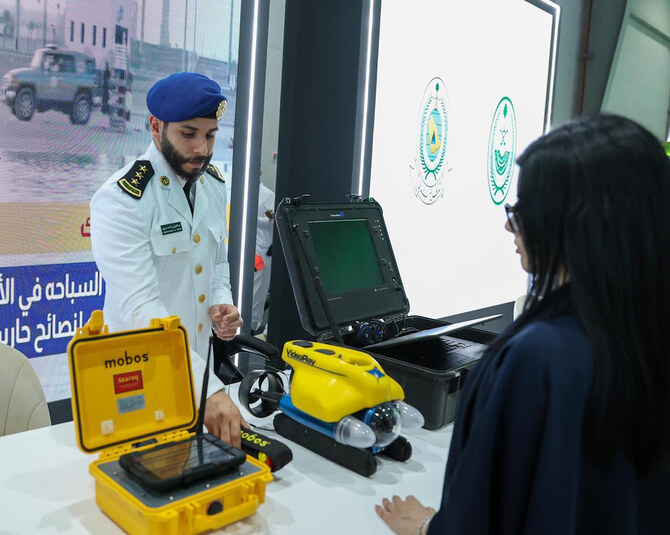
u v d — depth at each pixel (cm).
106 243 161
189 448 117
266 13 269
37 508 114
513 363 75
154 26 241
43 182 223
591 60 462
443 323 201
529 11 388
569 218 74
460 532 77
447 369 162
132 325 158
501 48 365
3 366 155
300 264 171
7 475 125
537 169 77
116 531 108
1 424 153
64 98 224
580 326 76
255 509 112
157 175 172
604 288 73
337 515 117
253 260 280
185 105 160
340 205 191
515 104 390
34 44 213
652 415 75
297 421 146
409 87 293
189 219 178
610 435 74
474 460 76
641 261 73
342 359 140
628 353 73
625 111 479
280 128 278
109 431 116
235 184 271
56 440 143
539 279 79
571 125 79
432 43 305
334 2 261
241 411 164
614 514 76
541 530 72
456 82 329
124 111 240
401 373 163
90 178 235
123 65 236
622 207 73
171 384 125
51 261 229
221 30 257
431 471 138
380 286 195
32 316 227
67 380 239
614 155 74
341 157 265
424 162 312
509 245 400
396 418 135
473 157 352
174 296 178
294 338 265
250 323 282
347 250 188
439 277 338
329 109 267
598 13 457
